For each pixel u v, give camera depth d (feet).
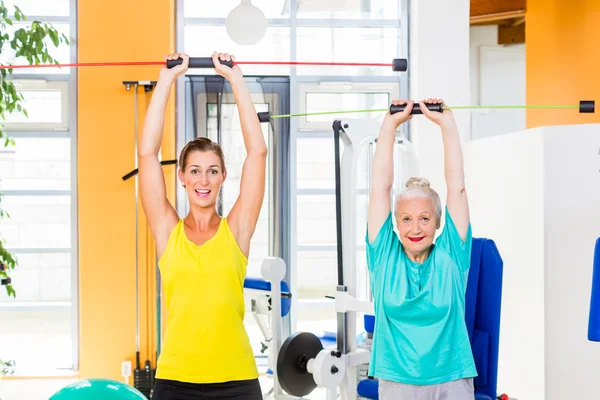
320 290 19.15
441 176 17.93
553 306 13.08
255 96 18.94
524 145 13.93
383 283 7.96
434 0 18.07
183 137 18.63
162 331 17.53
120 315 17.67
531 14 22.44
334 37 19.13
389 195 8.29
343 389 12.37
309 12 19.10
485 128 24.56
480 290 9.78
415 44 18.34
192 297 7.46
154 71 17.76
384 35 19.13
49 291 18.56
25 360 18.31
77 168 17.99
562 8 20.34
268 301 14.44
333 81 19.07
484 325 9.70
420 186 8.09
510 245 14.57
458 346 7.78
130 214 17.69
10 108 16.78
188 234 7.82
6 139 17.03
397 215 7.97
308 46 19.11
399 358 7.77
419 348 7.68
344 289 12.00
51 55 18.26
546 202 13.12
